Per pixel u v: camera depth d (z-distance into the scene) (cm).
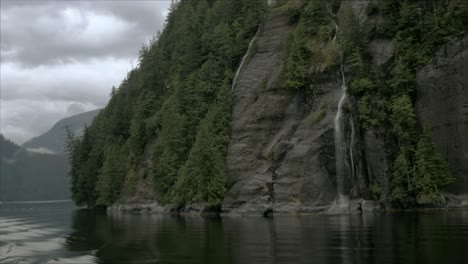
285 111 7031
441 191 5653
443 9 6431
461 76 5953
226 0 9881
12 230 5378
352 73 6512
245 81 7856
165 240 3438
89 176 12575
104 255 2828
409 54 6384
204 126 7506
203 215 7031
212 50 9331
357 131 6231
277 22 8125
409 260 2089
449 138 5938
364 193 5950
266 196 6412
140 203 9200
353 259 2172
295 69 6962
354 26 6744
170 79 11156
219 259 2381
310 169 6231
